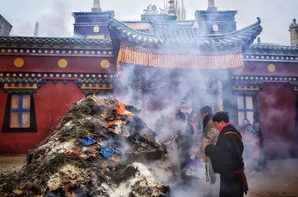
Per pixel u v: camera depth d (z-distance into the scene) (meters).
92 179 7.07
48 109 16.91
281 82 18.00
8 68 16.86
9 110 16.78
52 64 17.06
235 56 14.18
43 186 6.95
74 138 8.39
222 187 5.47
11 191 7.20
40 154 8.44
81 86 17.06
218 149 5.52
